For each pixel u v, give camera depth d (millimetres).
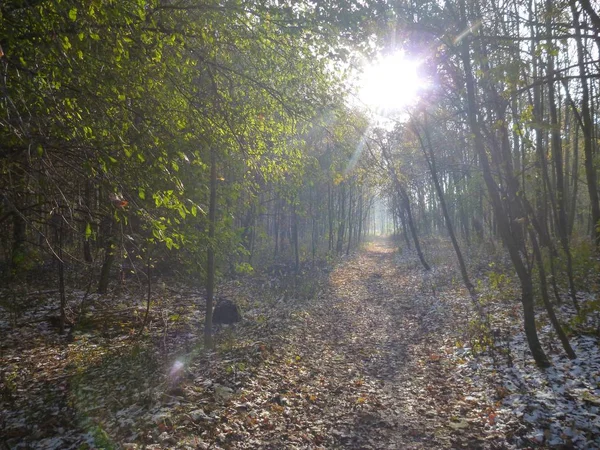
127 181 5297
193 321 12203
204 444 5016
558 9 6949
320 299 16312
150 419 5512
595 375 6359
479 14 8180
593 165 13133
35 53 4641
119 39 4887
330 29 6414
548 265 11180
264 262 25266
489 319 10219
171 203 5059
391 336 11227
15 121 4312
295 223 22578
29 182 4945
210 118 6609
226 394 6516
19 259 9172
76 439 5219
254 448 5109
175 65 6547
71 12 4266
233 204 9633
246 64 7453
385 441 5410
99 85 5242
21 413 6188
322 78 7484
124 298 13875
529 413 5621
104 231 7270
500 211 7461
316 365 8656
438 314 12633
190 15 6133
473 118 7598
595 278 11250
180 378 7113
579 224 27719
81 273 13820
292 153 8625
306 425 5867
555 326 7277
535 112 10859
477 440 5211
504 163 7828
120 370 7789
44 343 9594
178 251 9469
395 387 7469
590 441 4754
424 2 7852
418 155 20281
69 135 4766
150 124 5625
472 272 17516
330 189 31703
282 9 6180
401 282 20375
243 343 9555
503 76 6566
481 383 7062
